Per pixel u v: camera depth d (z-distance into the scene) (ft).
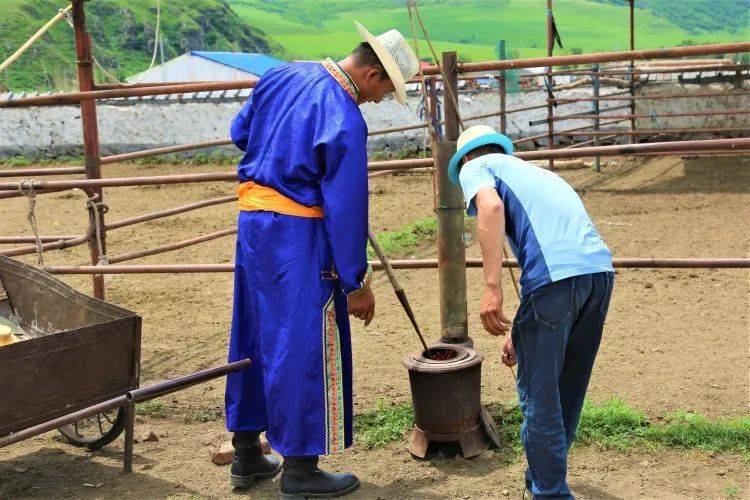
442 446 13.83
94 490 12.93
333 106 11.41
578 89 47.11
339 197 11.12
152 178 16.14
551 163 39.34
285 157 11.60
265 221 11.70
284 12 595.06
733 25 488.44
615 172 41.24
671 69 38.29
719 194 34.88
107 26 242.58
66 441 14.83
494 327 10.67
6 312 15.89
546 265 10.73
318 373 11.71
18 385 11.58
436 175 14.78
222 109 52.95
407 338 19.67
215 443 14.61
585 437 13.89
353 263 11.26
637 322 20.18
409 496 12.43
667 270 24.62
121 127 53.88
